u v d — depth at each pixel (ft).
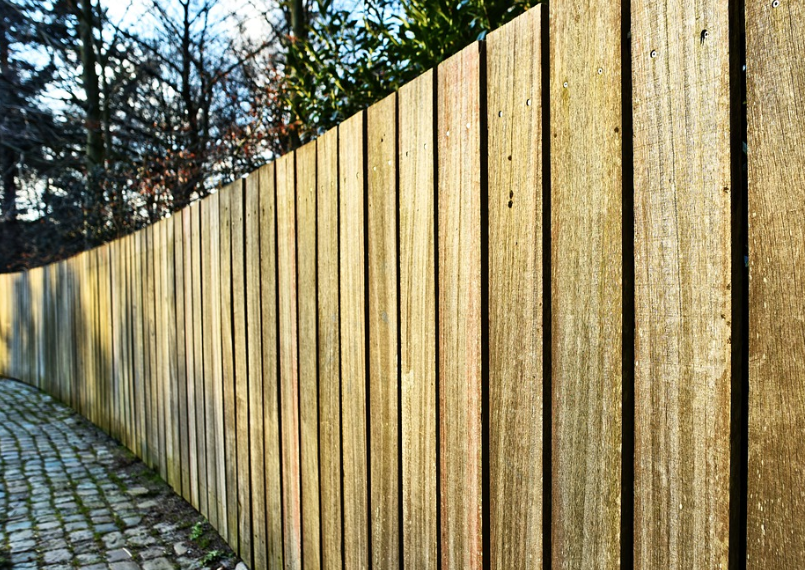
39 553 9.98
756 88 2.58
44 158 40.63
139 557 9.72
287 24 23.13
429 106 4.72
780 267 2.51
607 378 3.27
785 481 2.49
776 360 2.52
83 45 33.83
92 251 18.86
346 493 6.20
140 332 14.57
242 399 9.02
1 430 19.11
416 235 4.91
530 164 3.76
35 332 27.91
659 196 3.00
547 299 3.67
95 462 15.25
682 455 2.91
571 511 3.52
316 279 6.73
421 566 4.94
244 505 9.09
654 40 3.01
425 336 4.83
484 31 7.64
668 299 2.97
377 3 9.64
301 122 12.51
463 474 4.40
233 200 9.12
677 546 2.94
